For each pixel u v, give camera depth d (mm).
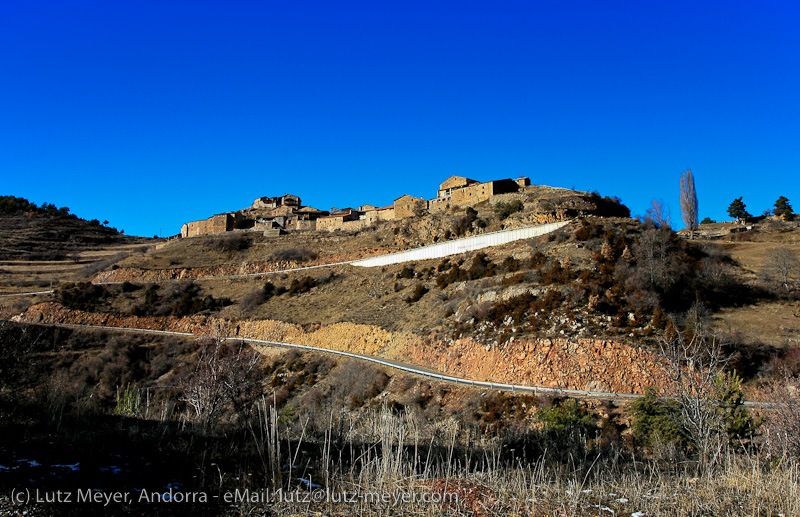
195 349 68875
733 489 13031
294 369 57875
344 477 13492
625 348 40062
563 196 84812
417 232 94375
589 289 47406
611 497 12594
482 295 54844
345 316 68000
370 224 108875
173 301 86250
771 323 45938
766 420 20094
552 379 40188
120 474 12062
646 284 48469
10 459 12281
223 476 12648
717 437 16578
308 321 70875
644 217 67438
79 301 85375
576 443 20031
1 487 10398
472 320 50656
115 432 16703
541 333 44375
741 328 44875
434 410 38938
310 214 126250
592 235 60719
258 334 72500
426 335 53719
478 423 35312
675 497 12328
